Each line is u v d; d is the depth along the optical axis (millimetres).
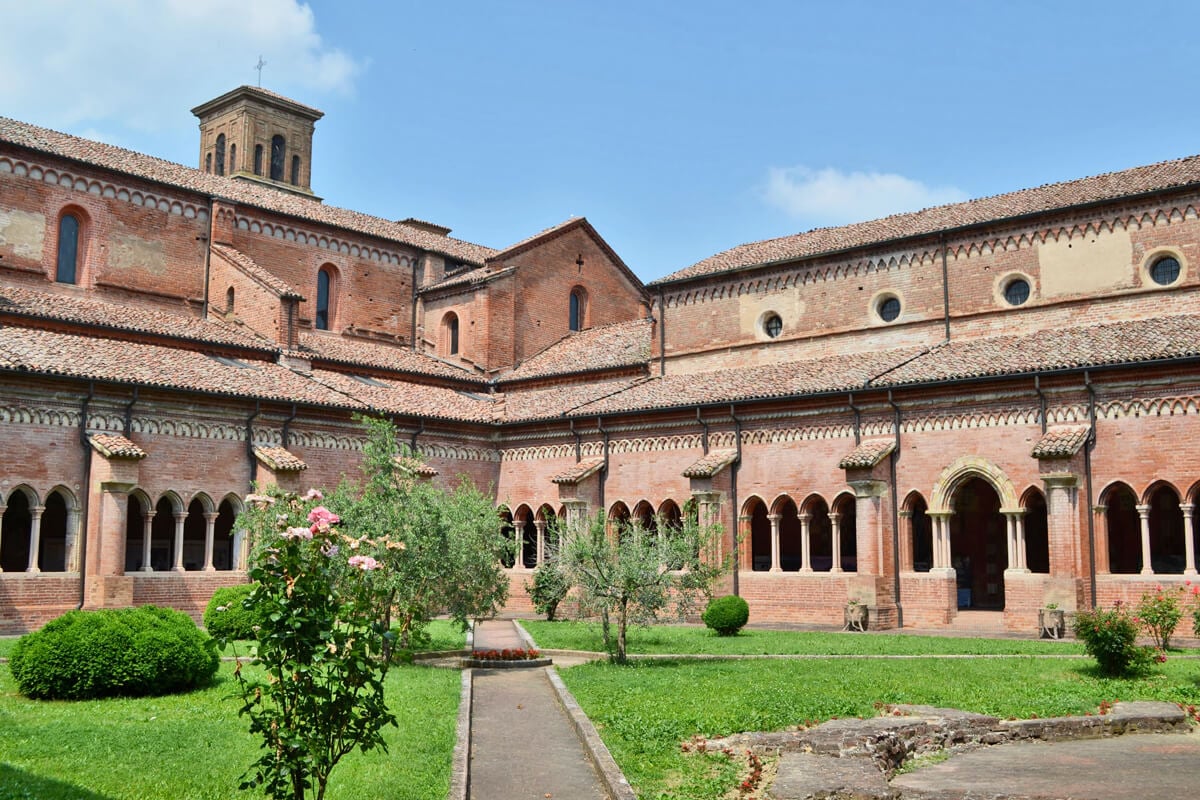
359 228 53906
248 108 73375
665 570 27219
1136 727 18500
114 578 33344
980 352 37375
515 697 21547
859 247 43125
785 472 39312
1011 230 39625
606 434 44531
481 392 52688
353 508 25891
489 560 27875
